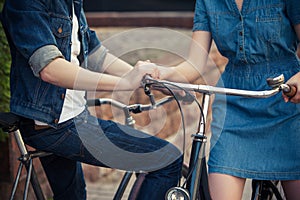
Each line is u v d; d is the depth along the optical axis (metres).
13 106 2.46
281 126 2.57
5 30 2.47
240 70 2.66
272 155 2.56
